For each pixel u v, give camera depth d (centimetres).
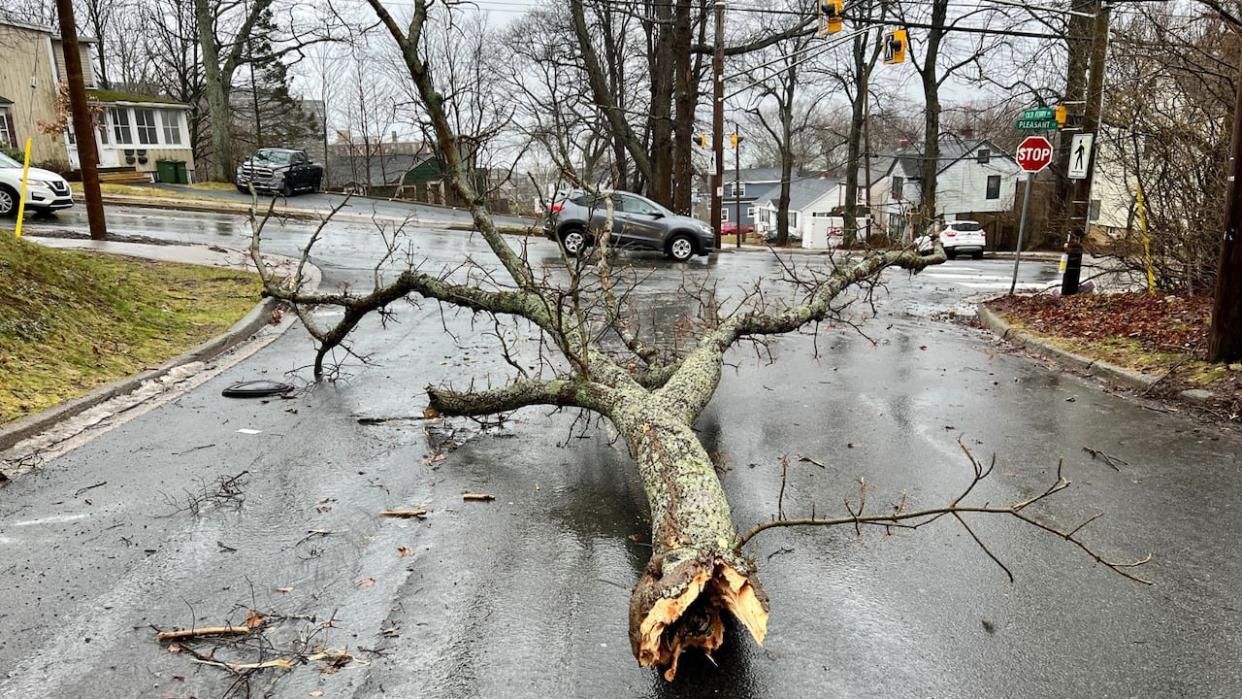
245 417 615
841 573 377
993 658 310
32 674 297
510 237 2050
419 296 1186
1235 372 672
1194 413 634
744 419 625
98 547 399
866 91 3584
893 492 479
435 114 684
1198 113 958
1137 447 557
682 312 1120
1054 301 1120
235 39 3394
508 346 866
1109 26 1091
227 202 2388
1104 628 330
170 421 604
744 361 830
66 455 529
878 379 756
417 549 400
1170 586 364
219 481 486
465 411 583
